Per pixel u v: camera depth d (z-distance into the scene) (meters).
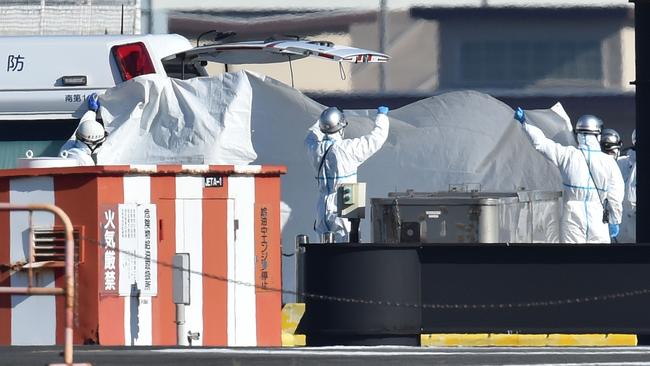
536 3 119.81
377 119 61.97
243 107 64.94
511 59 120.12
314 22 120.75
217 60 73.62
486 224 54.78
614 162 63.97
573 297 47.41
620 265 47.28
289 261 65.19
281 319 50.78
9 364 40.53
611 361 41.72
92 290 48.03
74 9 78.12
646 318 47.19
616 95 120.06
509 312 47.53
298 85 116.12
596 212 63.38
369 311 47.91
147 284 48.53
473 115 67.25
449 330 47.66
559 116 68.19
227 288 49.72
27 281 48.75
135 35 68.81
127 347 46.06
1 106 67.94
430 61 119.50
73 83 67.62
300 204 65.62
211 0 120.56
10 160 68.19
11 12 77.94
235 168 49.78
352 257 48.03
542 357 42.81
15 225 48.94
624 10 119.62
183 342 48.09
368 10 120.25
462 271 47.69
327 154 61.84
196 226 49.34
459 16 119.81
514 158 66.50
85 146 63.91
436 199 55.09
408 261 47.91
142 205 48.53
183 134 64.88
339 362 41.47
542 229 60.94
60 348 45.59
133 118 65.19
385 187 66.19
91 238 47.97
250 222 50.25
